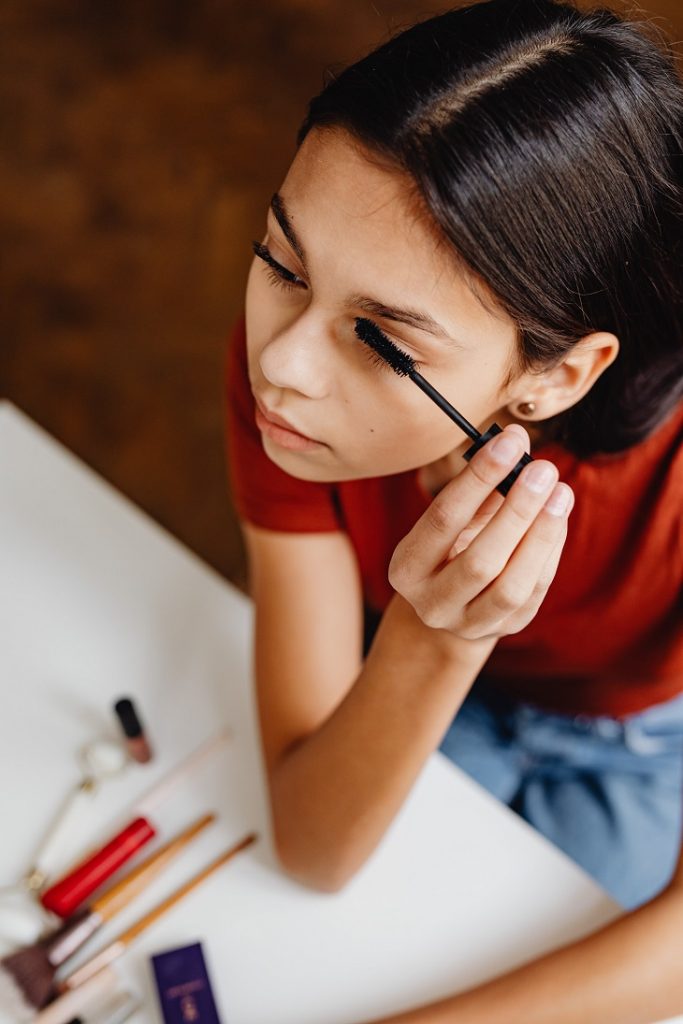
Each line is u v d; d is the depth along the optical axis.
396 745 0.64
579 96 0.52
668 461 0.74
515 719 0.96
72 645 0.80
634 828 0.92
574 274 0.54
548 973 0.65
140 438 1.66
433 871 0.69
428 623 0.56
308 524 0.78
